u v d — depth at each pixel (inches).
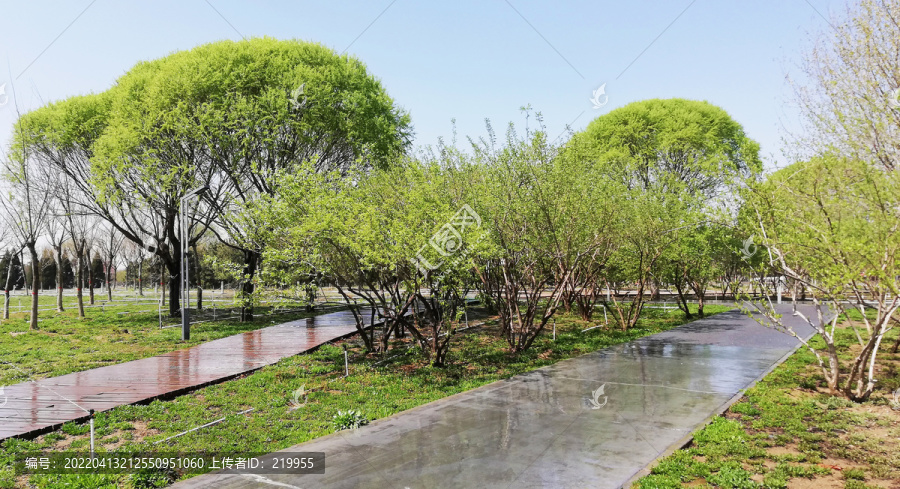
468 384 390.6
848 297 330.6
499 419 301.0
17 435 284.7
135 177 822.5
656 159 1083.3
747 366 424.8
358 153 825.5
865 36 331.6
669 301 1084.5
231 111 750.5
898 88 322.3
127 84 813.2
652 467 224.5
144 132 749.9
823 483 211.2
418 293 467.8
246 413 335.6
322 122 803.4
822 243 306.8
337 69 846.5
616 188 595.2
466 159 545.3
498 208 490.9
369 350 540.1
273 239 470.0
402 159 546.3
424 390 382.9
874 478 214.1
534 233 507.8
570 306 822.5
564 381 391.5
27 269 1968.5
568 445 255.3
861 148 323.6
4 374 446.3
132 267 1932.8
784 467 223.9
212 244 1438.2
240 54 797.9
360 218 439.2
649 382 379.9
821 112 352.5
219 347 582.6
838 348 489.7
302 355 530.9
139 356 533.3
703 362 445.7
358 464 238.5
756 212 357.4
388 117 941.2
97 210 896.3
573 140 518.0
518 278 558.9
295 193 457.7
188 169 756.6
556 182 490.9
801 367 413.1
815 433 267.1
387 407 337.7
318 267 460.1
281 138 812.0
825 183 323.6
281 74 792.3
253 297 477.1
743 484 207.6
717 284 1110.4
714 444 252.7
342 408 340.5
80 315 949.8
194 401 366.0
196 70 771.4
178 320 882.8
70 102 852.6
